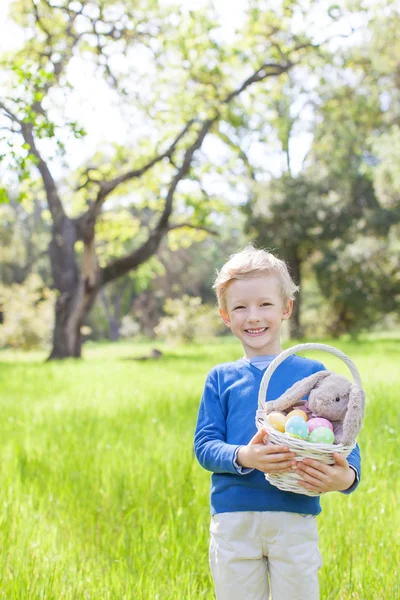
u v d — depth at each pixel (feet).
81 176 75.82
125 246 159.22
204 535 12.82
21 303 105.91
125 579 10.91
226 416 8.94
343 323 108.88
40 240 179.32
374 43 80.53
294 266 106.73
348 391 8.02
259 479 8.33
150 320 198.39
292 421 7.84
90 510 14.29
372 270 102.01
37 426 25.03
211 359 63.46
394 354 58.44
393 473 16.66
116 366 56.34
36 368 55.83
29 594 10.25
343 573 11.17
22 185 61.52
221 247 196.34
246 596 8.36
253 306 8.87
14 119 23.77
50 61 58.54
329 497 14.60
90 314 199.52
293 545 8.18
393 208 92.22
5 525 13.19
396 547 12.06
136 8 63.00
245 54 73.41
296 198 102.01
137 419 25.75
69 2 60.70
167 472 16.46
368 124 101.40
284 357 8.16
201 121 76.33
